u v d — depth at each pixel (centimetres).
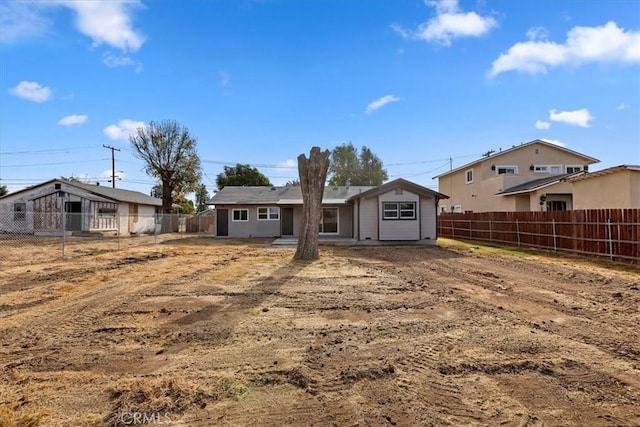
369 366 358
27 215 2438
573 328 477
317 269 991
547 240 1444
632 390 311
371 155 5638
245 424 262
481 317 530
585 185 1587
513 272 939
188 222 3394
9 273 917
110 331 469
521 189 2009
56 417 268
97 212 2502
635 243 1042
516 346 412
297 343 424
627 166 1352
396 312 558
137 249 1571
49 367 359
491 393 306
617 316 532
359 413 277
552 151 2491
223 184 4400
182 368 355
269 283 786
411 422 264
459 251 1473
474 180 2589
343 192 2439
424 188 1806
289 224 2419
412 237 1808
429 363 367
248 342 428
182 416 271
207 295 672
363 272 941
